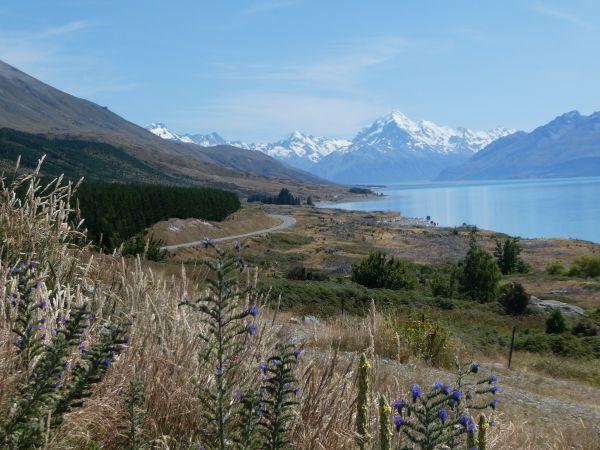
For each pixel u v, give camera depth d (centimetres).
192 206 10975
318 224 15925
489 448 403
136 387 283
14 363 284
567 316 3606
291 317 1573
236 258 235
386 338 1212
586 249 10869
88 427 295
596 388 1600
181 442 297
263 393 256
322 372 375
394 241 12725
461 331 2406
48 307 353
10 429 221
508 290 3728
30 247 496
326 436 329
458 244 12281
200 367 340
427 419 213
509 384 1354
